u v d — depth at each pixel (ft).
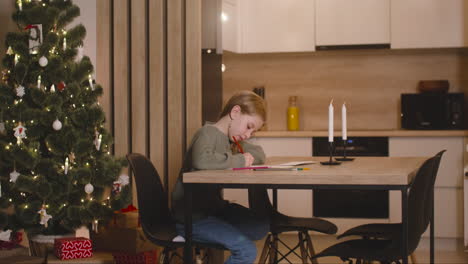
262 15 16.69
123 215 10.23
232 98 8.09
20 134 9.95
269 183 6.63
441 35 15.89
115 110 11.91
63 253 9.73
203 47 11.69
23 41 10.52
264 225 8.30
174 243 7.38
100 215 10.41
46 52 10.30
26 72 10.17
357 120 17.67
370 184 6.42
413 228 6.65
